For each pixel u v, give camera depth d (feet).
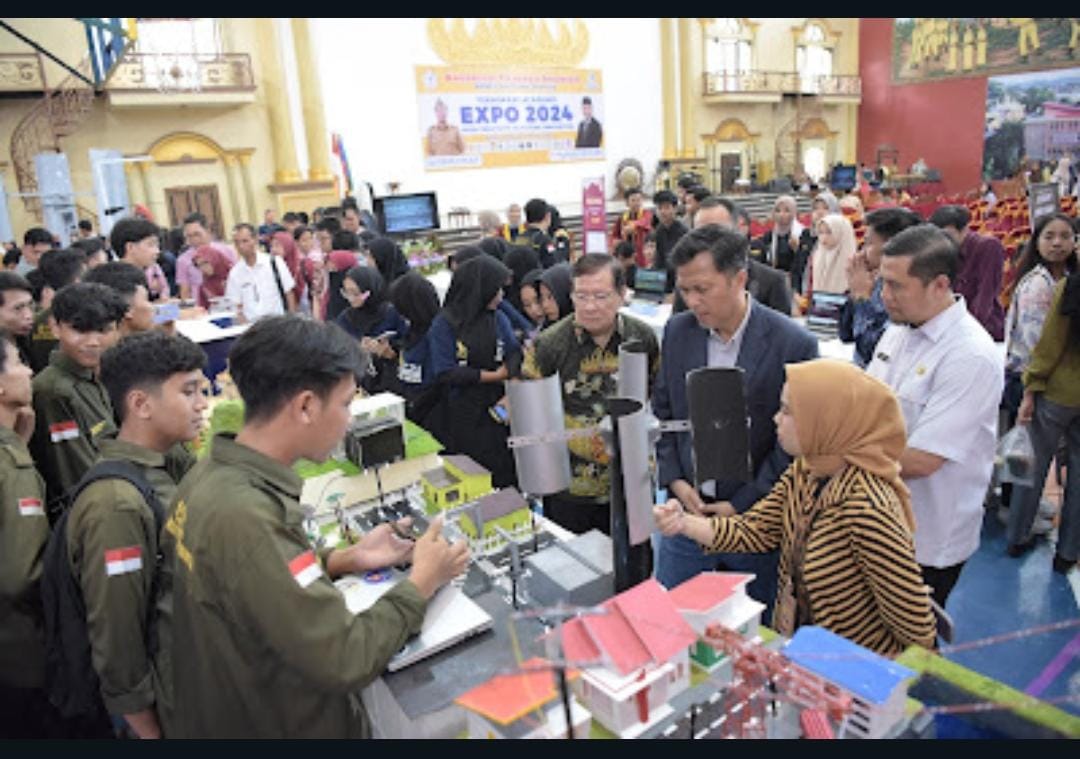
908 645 4.35
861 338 9.36
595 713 3.56
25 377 5.74
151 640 4.53
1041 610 8.93
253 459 3.55
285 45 38.83
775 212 18.30
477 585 4.93
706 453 4.11
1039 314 10.55
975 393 5.72
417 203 38.19
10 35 32.86
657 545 8.00
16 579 5.07
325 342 3.57
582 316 6.67
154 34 36.29
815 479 4.81
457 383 9.62
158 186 37.01
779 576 5.21
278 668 3.49
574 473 7.07
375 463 6.33
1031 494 9.68
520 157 47.52
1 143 33.35
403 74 42.60
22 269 16.72
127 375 4.80
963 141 59.00
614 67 50.65
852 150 65.41
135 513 4.49
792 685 3.38
